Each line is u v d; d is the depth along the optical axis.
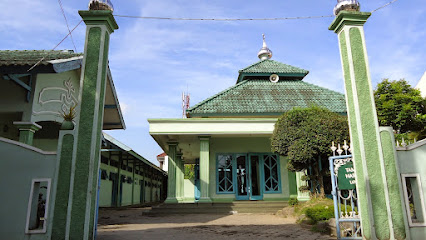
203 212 11.84
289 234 6.61
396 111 11.88
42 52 9.66
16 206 5.01
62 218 4.96
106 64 5.84
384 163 5.22
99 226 8.38
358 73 5.63
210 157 13.90
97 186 5.39
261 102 14.37
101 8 5.87
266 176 13.80
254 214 11.54
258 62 17.69
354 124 5.53
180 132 12.09
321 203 9.52
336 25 6.10
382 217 5.04
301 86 16.19
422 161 5.28
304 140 9.12
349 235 5.82
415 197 5.21
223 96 14.88
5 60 6.98
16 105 7.84
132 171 23.20
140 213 13.54
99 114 5.50
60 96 9.01
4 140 5.24
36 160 5.18
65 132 5.26
